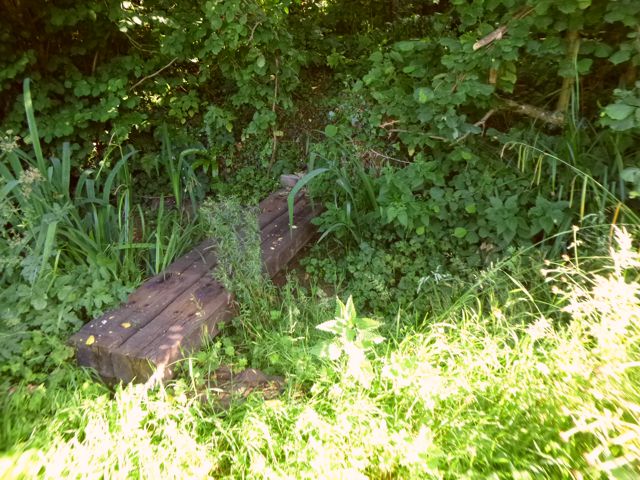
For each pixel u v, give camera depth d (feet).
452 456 6.67
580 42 9.57
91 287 9.62
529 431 6.72
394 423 7.44
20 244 9.61
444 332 9.01
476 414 7.28
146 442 7.06
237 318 9.70
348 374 7.86
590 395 6.57
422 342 8.77
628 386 6.39
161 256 11.34
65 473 6.60
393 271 10.94
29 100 10.91
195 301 9.37
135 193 15.19
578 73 9.93
